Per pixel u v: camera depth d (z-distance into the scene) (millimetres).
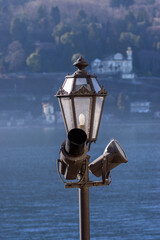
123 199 84438
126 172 120375
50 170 130250
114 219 69188
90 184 4867
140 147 187875
